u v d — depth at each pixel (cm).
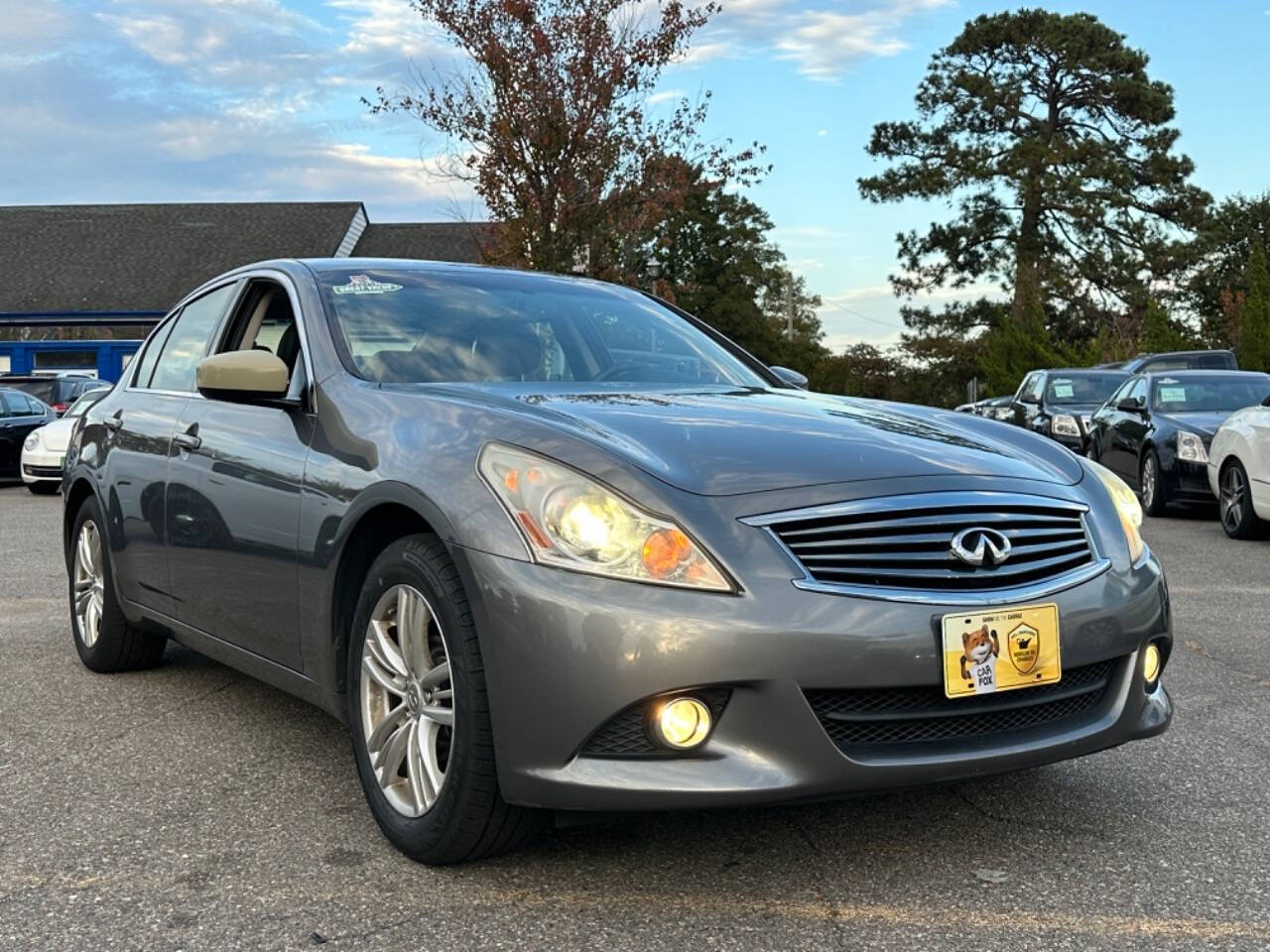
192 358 433
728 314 5288
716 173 2170
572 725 248
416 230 4053
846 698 258
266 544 340
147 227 3912
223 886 273
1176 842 296
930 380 5406
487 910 258
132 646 471
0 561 841
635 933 247
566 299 417
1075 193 4559
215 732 397
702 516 256
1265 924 249
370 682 299
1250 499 952
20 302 3500
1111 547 294
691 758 250
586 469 262
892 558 260
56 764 364
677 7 2069
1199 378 1271
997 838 299
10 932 251
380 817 293
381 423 308
